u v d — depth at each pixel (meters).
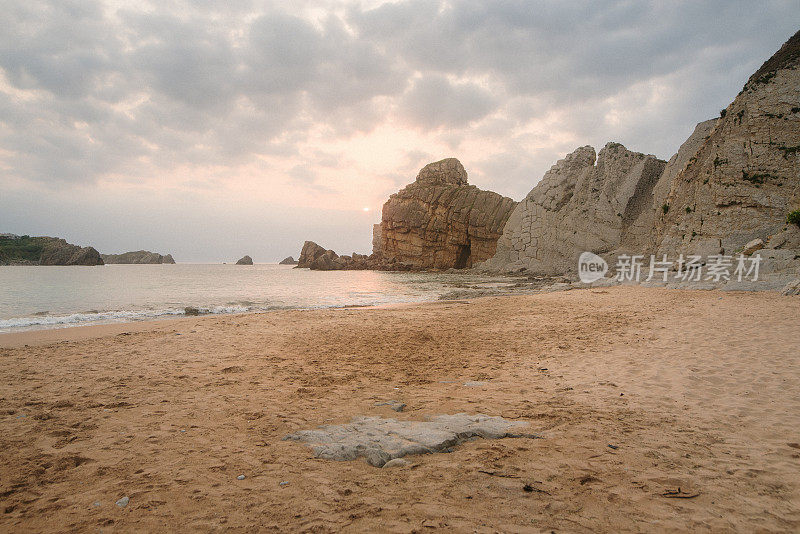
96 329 13.99
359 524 2.87
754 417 5.07
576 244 64.81
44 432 4.76
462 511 3.02
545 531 2.74
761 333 9.96
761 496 3.24
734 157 33.28
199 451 4.23
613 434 4.61
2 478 3.63
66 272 75.75
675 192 41.56
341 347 10.71
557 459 3.96
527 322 14.58
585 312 16.30
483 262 86.50
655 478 3.55
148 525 2.87
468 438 4.55
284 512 3.03
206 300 27.84
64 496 3.30
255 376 7.64
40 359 9.06
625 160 64.75
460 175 103.81
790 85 33.19
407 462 3.90
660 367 7.64
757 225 30.03
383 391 6.71
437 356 9.66
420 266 96.12
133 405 5.82
